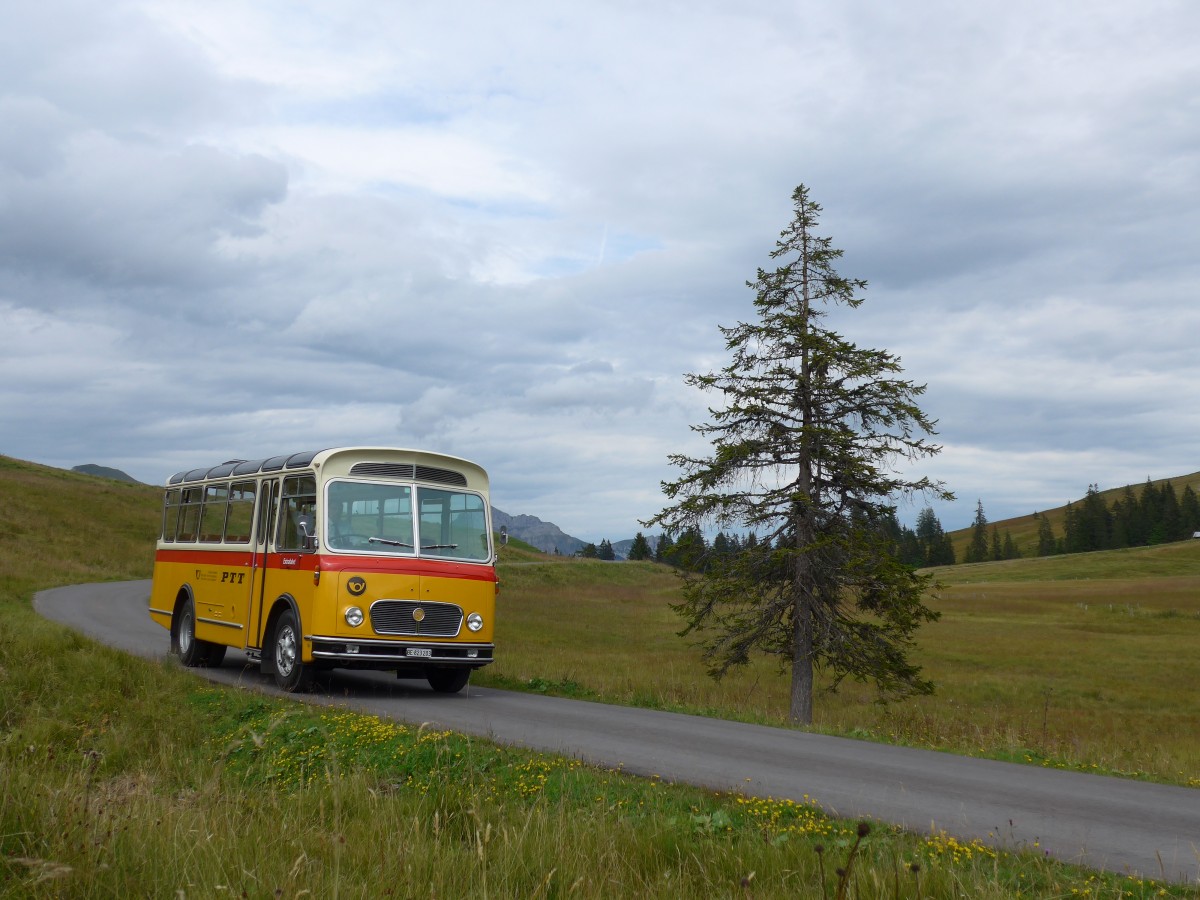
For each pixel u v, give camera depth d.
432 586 14.20
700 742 11.24
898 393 23.08
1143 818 8.02
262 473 15.76
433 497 14.78
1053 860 6.23
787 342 24.12
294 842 5.35
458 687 15.49
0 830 5.15
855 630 23.20
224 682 14.98
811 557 22.98
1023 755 12.14
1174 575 130.62
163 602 19.48
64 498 75.38
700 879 5.28
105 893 4.50
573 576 89.56
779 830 6.53
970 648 50.91
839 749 11.30
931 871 5.19
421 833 5.80
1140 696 36.34
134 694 12.48
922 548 197.38
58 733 9.73
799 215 25.11
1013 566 151.50
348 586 13.64
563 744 10.51
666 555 24.75
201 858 4.88
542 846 5.36
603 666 32.84
